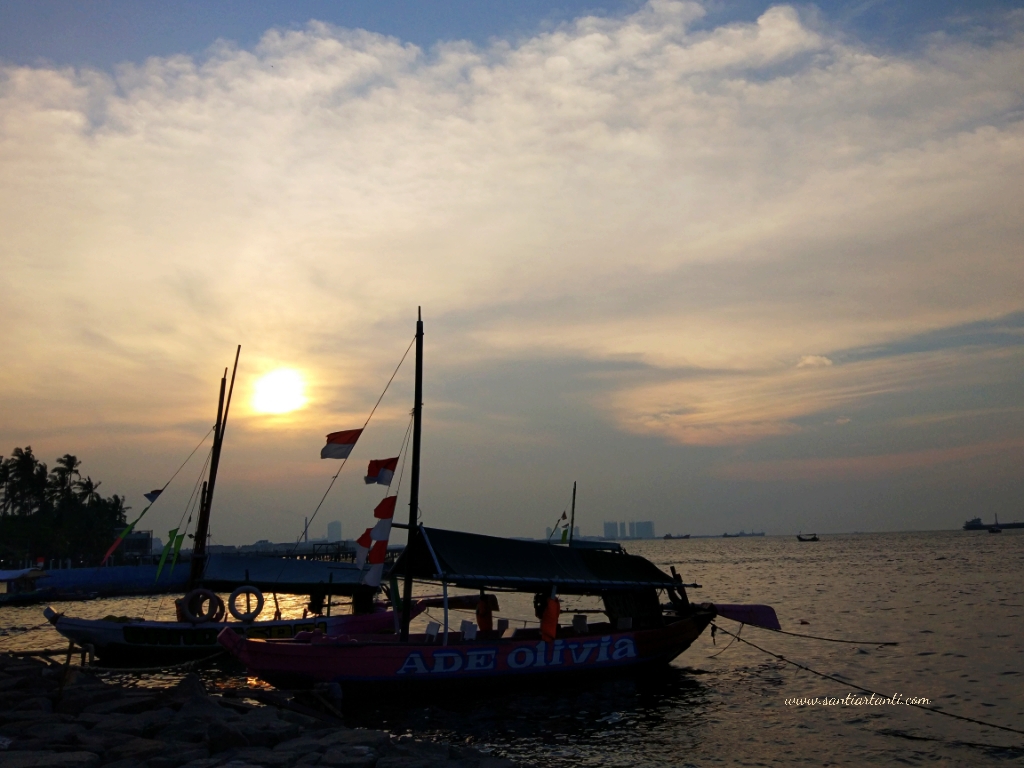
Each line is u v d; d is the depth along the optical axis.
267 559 33.50
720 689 24.41
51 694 19.45
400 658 21.38
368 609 33.84
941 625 37.94
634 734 19.45
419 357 24.03
